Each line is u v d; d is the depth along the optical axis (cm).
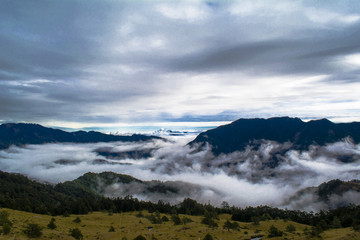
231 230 16025
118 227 17575
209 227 16538
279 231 14050
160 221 19838
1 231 10762
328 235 13250
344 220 19588
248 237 14112
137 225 18362
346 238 10850
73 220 18112
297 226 19738
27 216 16962
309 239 12625
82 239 12800
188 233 14650
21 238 10525
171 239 13325
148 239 13388
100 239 13350
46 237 11462
